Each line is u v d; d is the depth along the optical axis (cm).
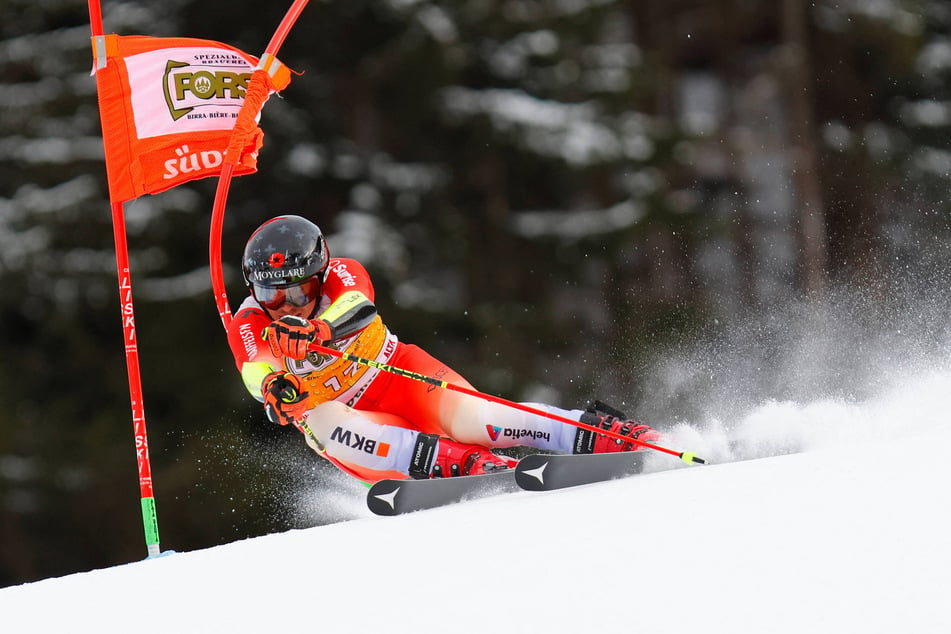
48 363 5466
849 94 7294
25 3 5509
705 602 839
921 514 923
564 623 848
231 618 1008
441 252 5841
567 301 6012
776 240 6988
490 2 5912
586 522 1091
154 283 5269
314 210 5778
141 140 1719
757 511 1008
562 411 1655
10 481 5316
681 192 6406
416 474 1614
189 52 1741
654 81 6419
